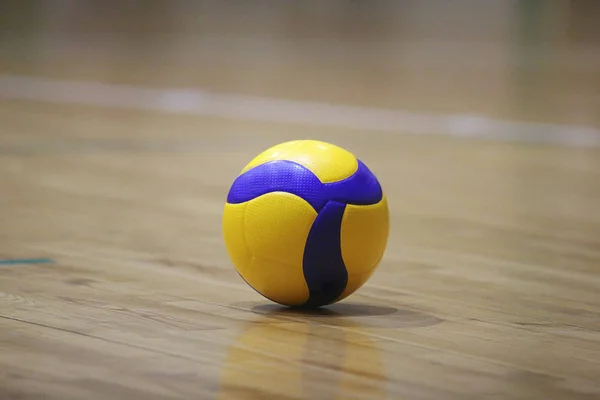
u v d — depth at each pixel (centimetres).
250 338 332
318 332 345
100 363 295
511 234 575
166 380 280
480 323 368
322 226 354
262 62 2155
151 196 687
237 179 372
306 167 360
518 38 2389
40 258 466
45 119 1244
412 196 727
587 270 477
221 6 3119
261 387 276
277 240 356
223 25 2828
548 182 813
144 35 2700
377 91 1688
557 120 1336
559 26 2488
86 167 827
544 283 445
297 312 375
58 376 280
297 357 310
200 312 370
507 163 936
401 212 653
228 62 2158
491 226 602
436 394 277
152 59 2222
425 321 368
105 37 2680
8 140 1021
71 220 579
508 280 450
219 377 285
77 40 2611
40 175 768
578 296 420
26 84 1723
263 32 2680
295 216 354
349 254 359
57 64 2095
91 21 2991
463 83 1778
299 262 357
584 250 529
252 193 362
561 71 1905
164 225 575
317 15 2900
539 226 604
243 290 412
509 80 1795
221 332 340
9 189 692
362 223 359
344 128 1234
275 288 366
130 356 304
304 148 369
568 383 292
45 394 264
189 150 986
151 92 1655
